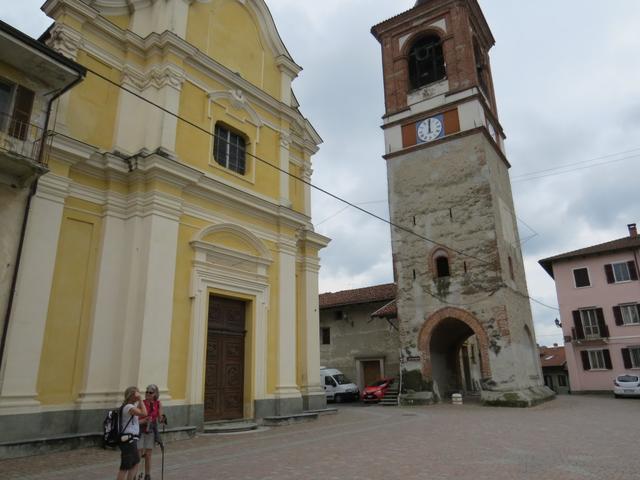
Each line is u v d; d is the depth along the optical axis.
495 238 23.42
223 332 14.49
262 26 18.56
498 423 14.45
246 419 14.41
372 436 11.82
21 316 10.23
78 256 11.79
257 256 15.71
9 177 10.41
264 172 17.02
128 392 6.26
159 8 14.98
